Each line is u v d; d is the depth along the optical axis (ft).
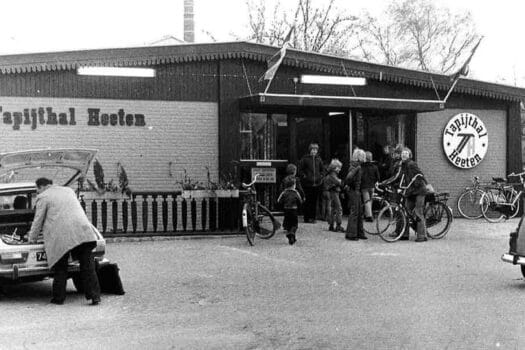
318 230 50.88
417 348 20.72
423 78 60.13
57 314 26.35
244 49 54.85
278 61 50.39
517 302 27.30
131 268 36.40
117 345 21.54
